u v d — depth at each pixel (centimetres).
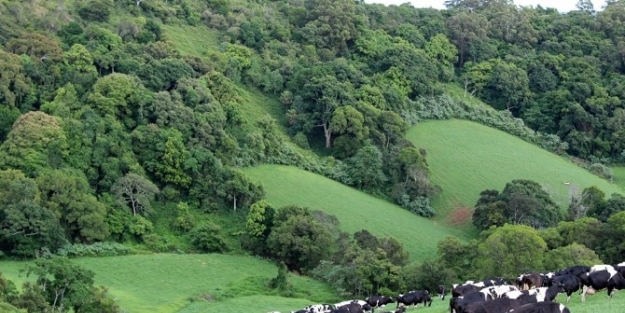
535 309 3145
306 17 17162
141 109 11638
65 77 12156
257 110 14025
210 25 16362
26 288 5991
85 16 14750
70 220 9575
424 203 12288
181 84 12406
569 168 13812
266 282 8925
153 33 14650
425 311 5272
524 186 11531
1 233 8850
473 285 5112
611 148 14750
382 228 11156
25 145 10231
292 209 10256
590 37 18138
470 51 17488
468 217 11931
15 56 11850
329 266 9256
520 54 17612
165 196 10975
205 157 11250
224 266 9525
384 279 8331
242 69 14925
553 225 11031
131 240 9988
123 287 8462
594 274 4188
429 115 15025
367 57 16362
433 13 19350
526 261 7500
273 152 12825
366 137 13388
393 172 12719
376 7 18812
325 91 13738
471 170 13375
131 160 10869
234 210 10981
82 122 11044
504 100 16238
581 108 14938
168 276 8975
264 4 18288
